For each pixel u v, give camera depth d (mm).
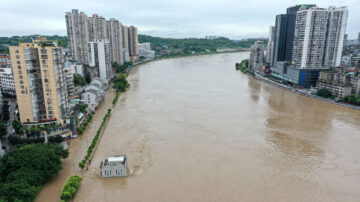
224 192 91750
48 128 126125
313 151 122250
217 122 158125
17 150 100000
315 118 167375
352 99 195375
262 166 108812
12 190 78062
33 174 88688
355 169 107625
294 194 91188
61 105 134000
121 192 91750
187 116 168375
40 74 124625
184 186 95062
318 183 97750
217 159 114062
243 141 132125
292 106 194250
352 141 133250
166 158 114625
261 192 92000
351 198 89625
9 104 173500
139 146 125688
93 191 92250
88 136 137125
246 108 187375
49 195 88875
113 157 104312
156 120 160625
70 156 115500
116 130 145000
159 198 88625
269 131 145125
